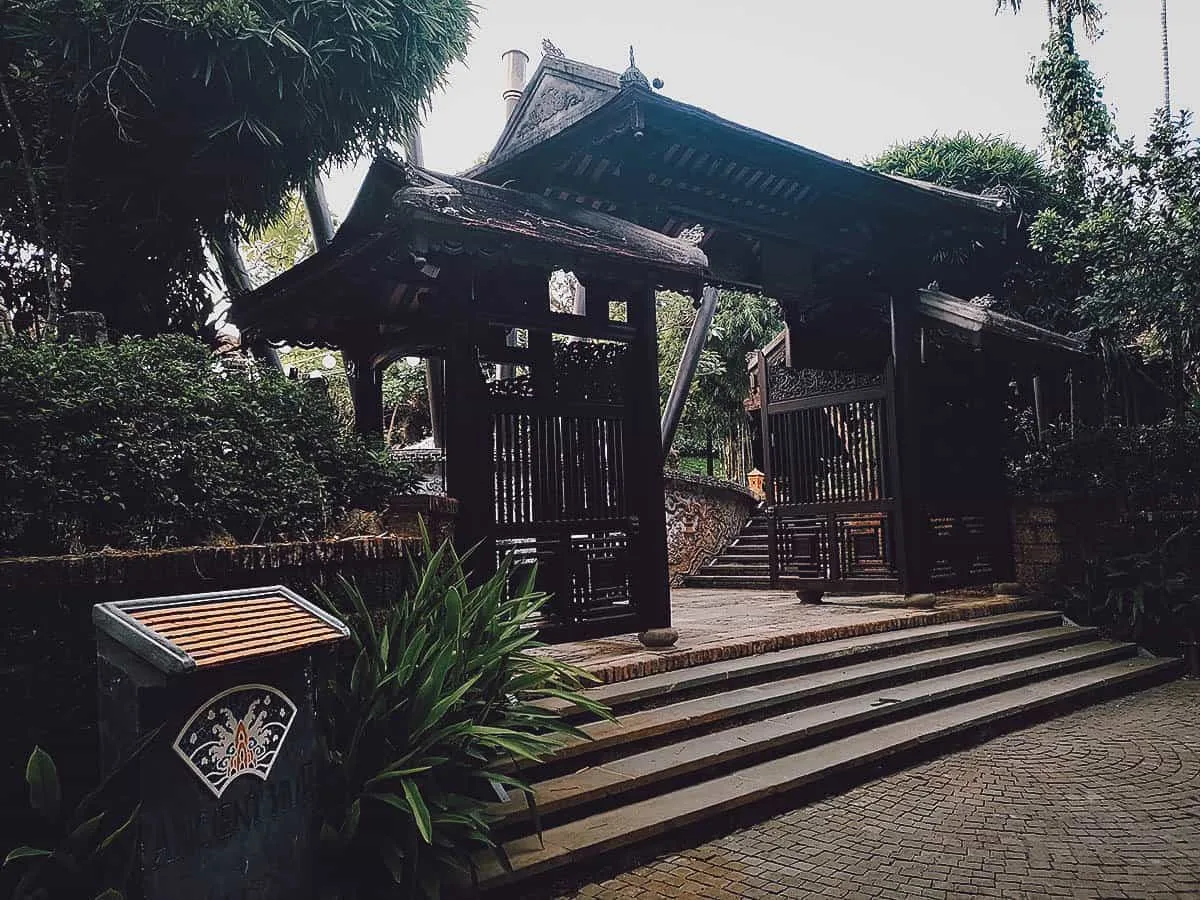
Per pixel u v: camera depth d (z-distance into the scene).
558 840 3.69
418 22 6.74
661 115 5.98
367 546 4.11
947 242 8.62
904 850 3.95
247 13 5.86
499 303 5.80
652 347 6.41
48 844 2.75
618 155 6.29
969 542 8.98
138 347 4.18
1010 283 12.22
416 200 4.76
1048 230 9.82
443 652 3.34
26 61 5.74
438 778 3.40
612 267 5.54
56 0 5.44
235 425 4.11
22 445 3.28
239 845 2.66
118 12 5.58
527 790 3.47
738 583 11.45
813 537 8.91
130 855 2.42
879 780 4.97
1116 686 7.12
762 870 3.77
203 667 2.45
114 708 2.53
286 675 2.85
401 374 15.20
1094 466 9.54
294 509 4.14
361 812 3.10
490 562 5.53
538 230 5.27
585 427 6.14
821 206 7.71
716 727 4.98
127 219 6.68
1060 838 4.06
